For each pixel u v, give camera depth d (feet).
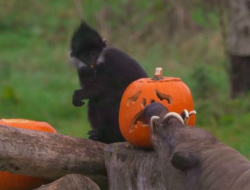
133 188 26.76
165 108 24.27
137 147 28.19
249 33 61.16
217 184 21.07
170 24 82.58
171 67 74.43
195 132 22.76
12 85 72.64
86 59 32.78
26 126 30.42
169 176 22.61
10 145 26.50
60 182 26.12
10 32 99.30
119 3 91.97
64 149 28.09
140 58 78.95
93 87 32.37
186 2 83.35
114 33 84.74
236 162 21.35
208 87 61.31
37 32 97.04
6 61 83.20
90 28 33.78
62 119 60.90
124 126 27.78
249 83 61.67
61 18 101.40
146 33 83.35
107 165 27.94
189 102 27.48
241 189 20.53
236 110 56.49
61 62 82.74
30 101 64.59
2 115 61.31
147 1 89.81
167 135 23.06
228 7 63.26
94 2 97.71
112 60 32.48
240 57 61.77
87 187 26.73
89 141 29.22
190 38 80.43
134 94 27.35
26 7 107.04
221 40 78.54
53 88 72.23
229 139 48.91
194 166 21.81
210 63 75.41
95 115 32.96
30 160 27.09
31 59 85.46
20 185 29.76
